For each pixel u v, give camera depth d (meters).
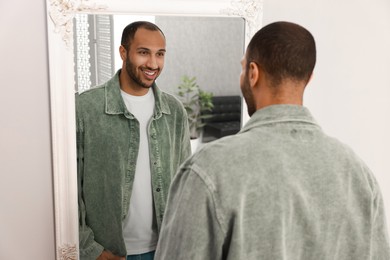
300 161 0.76
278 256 0.75
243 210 0.73
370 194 0.81
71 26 1.11
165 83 1.25
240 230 0.73
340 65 1.58
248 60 0.82
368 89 1.67
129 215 1.26
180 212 0.75
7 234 1.17
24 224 1.18
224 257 0.77
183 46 1.25
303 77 0.78
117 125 1.21
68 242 1.20
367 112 1.70
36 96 1.13
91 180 1.20
